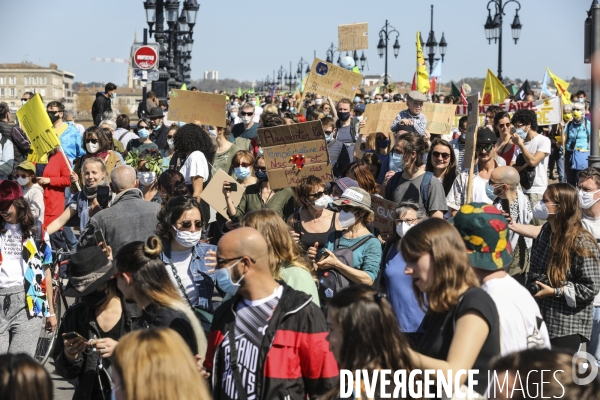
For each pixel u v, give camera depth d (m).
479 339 3.48
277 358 4.10
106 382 4.58
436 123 13.23
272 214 5.17
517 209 7.51
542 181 10.32
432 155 8.21
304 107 27.23
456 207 8.19
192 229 5.48
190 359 3.06
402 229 6.43
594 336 6.40
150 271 4.36
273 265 5.08
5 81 130.62
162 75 22.39
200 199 9.09
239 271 4.16
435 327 3.69
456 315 3.58
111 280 4.64
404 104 12.47
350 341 3.46
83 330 4.66
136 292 4.39
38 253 6.69
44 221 10.32
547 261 6.06
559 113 16.02
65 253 8.04
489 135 8.28
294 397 4.10
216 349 4.25
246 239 4.18
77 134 12.79
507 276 3.97
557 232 5.94
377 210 6.98
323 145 8.37
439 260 3.60
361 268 6.23
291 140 8.40
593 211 6.68
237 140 13.52
